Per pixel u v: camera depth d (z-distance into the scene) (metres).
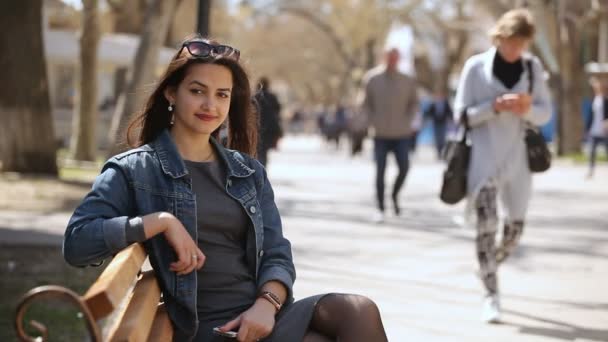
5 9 18.73
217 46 4.32
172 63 4.33
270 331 4.11
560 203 18.19
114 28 37.53
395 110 14.59
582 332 7.57
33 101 19.11
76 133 25.64
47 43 30.61
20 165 19.14
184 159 4.29
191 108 4.26
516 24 8.07
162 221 3.89
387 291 9.14
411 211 16.44
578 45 36.16
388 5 67.62
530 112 8.05
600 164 31.48
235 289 4.29
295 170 28.23
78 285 8.59
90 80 25.44
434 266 10.63
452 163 8.17
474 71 8.23
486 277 8.02
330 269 10.30
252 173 4.41
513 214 8.27
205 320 4.24
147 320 3.60
